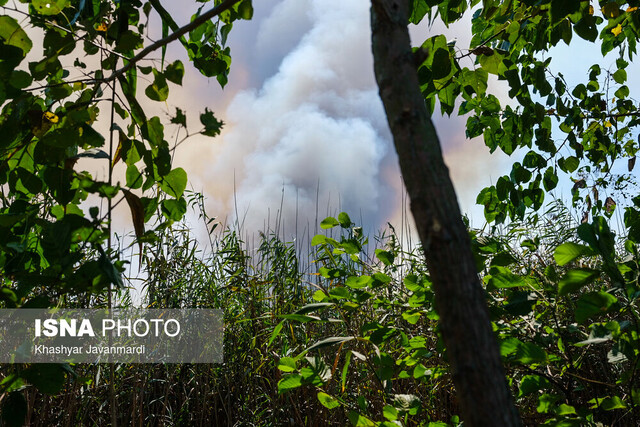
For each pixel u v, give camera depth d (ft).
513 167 7.33
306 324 8.05
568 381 4.94
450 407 6.66
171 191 4.71
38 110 4.29
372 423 4.09
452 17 6.55
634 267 3.72
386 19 1.96
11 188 4.65
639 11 6.73
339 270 5.35
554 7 5.38
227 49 5.84
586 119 8.57
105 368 7.38
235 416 8.60
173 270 8.98
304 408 8.02
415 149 1.75
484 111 7.64
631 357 3.49
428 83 6.02
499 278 4.19
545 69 7.35
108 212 3.26
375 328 4.59
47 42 4.16
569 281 3.15
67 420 6.23
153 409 8.74
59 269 3.29
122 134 4.42
